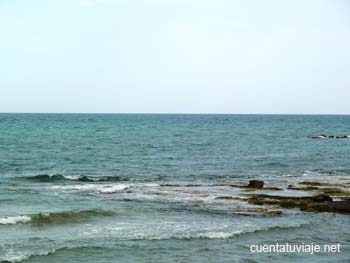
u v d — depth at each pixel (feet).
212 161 185.16
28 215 76.18
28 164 167.94
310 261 59.62
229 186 119.03
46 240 64.95
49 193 104.27
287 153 222.48
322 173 154.40
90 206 89.04
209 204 94.02
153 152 218.38
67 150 221.05
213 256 59.93
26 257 56.44
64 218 77.66
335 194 108.58
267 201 96.07
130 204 92.32
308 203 92.63
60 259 56.80
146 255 59.36
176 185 120.37
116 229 72.18
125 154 207.92
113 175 142.72
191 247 63.26
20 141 265.95
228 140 305.94
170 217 81.25
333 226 77.25
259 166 171.73
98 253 59.57
